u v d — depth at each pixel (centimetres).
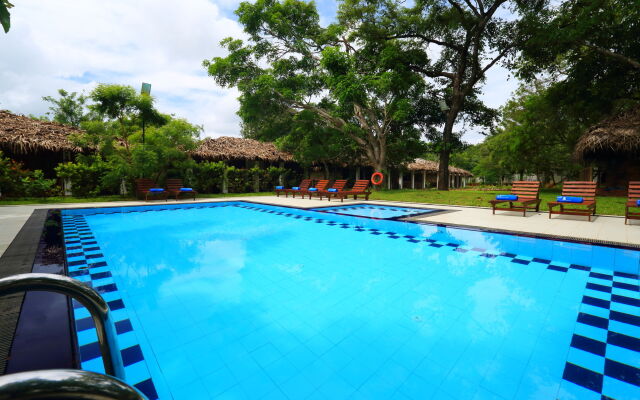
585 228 607
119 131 1330
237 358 225
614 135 1322
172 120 1405
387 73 1647
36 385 38
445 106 1812
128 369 212
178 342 245
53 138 1383
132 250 514
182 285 361
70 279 115
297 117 1925
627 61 1338
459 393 190
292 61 1931
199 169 1627
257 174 1934
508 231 572
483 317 283
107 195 1420
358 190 1303
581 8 1409
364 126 1958
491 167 3462
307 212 973
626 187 1527
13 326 189
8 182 1160
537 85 2441
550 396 185
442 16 1697
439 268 421
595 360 218
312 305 310
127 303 313
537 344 239
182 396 189
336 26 1816
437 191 1702
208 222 792
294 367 216
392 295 334
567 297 323
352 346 240
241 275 396
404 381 201
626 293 333
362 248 529
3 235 508
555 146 2366
